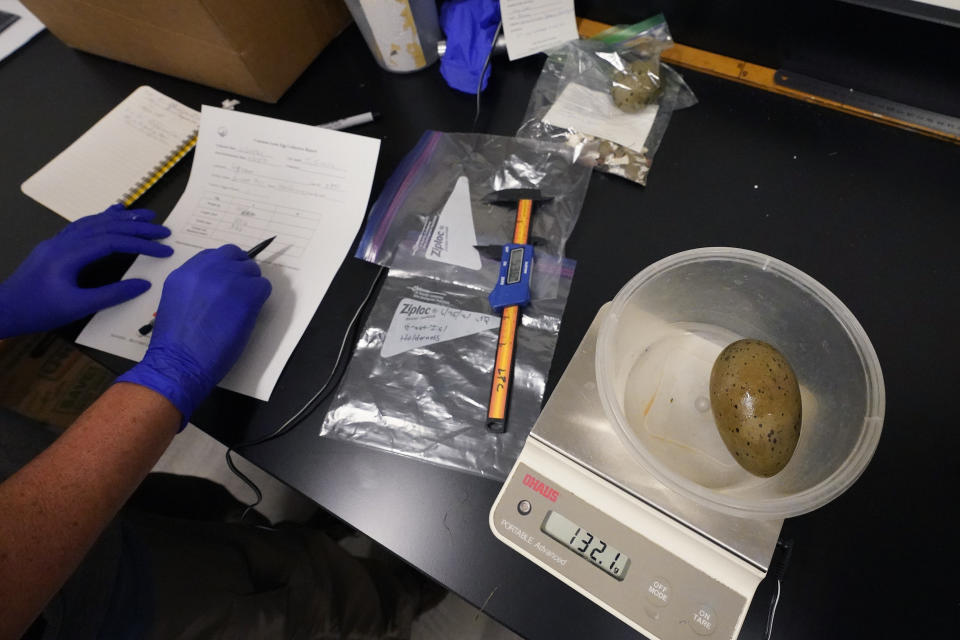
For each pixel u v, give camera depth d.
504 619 0.44
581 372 0.48
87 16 0.73
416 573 0.97
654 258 0.59
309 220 0.66
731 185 0.62
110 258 0.66
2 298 0.58
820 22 0.58
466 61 0.70
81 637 0.52
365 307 0.60
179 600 0.59
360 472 0.51
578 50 0.70
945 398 0.49
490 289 0.60
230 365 0.56
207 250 0.61
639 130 0.66
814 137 0.63
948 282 0.54
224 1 0.62
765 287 0.49
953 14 0.50
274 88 0.74
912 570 0.43
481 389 0.54
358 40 0.80
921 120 0.61
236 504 0.95
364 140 0.67
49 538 0.39
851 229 0.58
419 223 0.64
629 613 0.40
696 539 0.41
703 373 0.52
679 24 0.68
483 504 0.48
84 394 1.08
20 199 0.71
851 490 0.46
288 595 0.70
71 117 0.79
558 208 0.63
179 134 0.74
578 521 0.43
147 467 0.48
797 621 0.42
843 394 0.45
